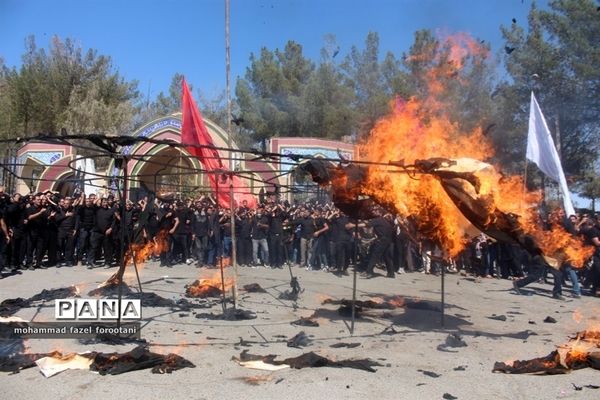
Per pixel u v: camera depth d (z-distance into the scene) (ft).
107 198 55.26
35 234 51.42
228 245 58.65
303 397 18.45
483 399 18.80
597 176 94.68
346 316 33.32
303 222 59.57
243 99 138.41
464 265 58.29
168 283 44.34
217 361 22.48
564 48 83.20
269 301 37.93
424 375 21.21
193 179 79.46
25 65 143.74
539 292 47.21
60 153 102.17
